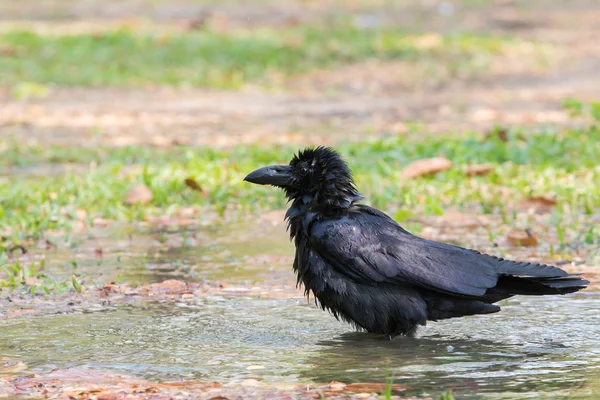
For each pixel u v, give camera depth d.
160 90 30.33
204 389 7.73
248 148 20.02
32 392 7.70
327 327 9.72
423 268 9.22
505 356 8.62
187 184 16.20
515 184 16.16
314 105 27.53
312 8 50.91
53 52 35.19
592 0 53.59
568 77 32.06
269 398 7.50
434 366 8.34
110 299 10.69
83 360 8.55
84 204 15.44
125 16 47.44
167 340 9.20
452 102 27.48
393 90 30.25
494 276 9.15
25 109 26.64
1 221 14.21
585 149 18.47
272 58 34.47
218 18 46.03
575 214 14.30
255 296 10.85
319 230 9.49
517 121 23.66
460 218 14.52
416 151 18.91
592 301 10.46
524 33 42.56
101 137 22.50
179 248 13.19
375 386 7.79
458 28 43.47
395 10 49.91
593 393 7.53
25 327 9.62
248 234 13.99
